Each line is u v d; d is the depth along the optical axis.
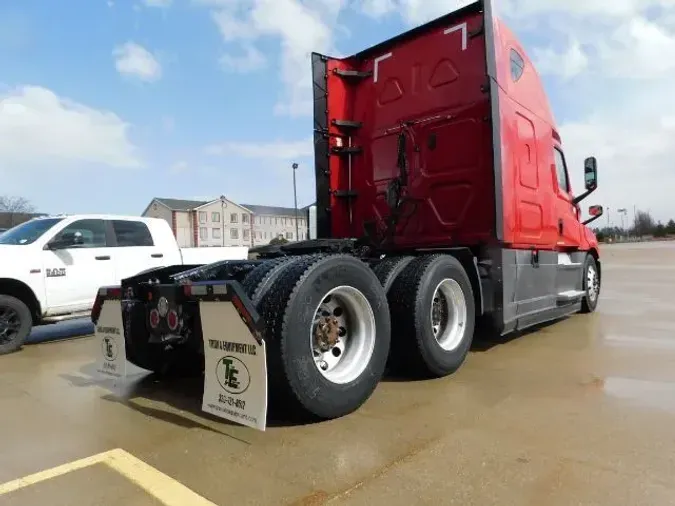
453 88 5.50
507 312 5.12
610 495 2.33
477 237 5.22
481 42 5.29
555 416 3.41
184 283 3.76
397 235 5.88
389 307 4.29
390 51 6.13
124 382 4.79
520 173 5.48
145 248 8.38
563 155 7.08
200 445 3.08
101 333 4.46
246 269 3.90
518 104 5.54
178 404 3.99
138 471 2.74
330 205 6.36
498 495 2.35
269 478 2.61
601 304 9.48
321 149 6.36
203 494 2.46
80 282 7.55
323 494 2.42
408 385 4.29
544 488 2.40
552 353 5.42
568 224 7.08
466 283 4.83
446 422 3.35
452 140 5.48
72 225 7.64
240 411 3.17
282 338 3.19
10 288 7.04
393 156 6.05
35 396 4.35
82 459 2.94
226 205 92.19
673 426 3.18
